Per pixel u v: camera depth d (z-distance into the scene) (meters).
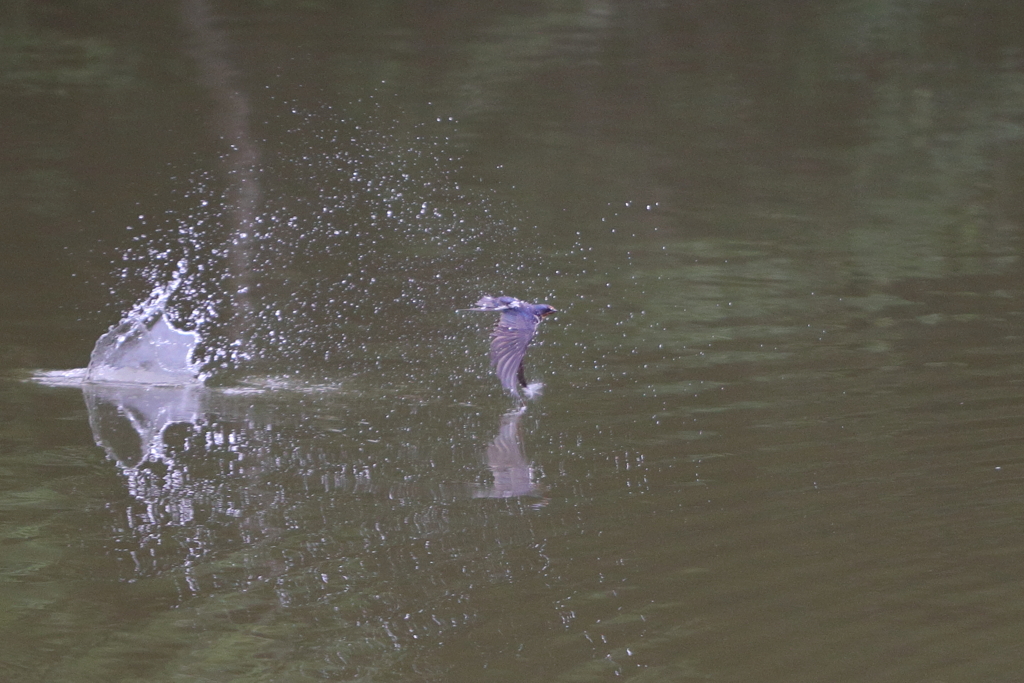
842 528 14.23
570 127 38.72
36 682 11.52
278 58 44.50
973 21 52.09
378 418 19.12
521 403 19.36
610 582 13.11
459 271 26.52
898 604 12.39
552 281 25.94
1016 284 25.06
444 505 15.50
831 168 35.19
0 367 21.19
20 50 44.72
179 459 17.38
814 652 11.57
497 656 11.75
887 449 16.73
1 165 33.66
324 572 13.69
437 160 34.91
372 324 23.73
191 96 40.44
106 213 30.14
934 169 34.81
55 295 24.94
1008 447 16.58
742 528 14.38
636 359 21.44
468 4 52.59
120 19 48.53
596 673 11.33
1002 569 13.08
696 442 17.39
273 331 23.33
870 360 20.86
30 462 17.23
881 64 46.69
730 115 40.56
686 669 11.35
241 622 12.59
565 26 50.44
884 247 28.00
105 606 13.02
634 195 32.25
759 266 26.80
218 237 28.66
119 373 20.98
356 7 51.41
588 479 16.19
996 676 11.11
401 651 11.88
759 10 53.22
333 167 34.06
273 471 16.91
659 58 46.88
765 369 20.66
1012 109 40.84
